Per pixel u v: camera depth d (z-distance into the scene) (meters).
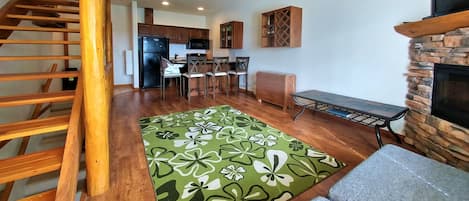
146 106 4.50
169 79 6.85
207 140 2.85
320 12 3.91
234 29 5.90
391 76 2.98
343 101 3.20
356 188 1.23
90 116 1.66
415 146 2.64
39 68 3.87
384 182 1.28
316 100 3.30
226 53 6.86
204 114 4.00
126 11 6.51
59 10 2.95
